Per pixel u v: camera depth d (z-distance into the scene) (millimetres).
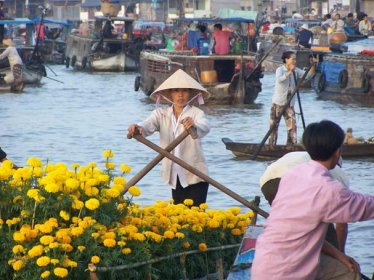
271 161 33906
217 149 37344
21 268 13562
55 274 13344
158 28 140000
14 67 67500
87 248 13758
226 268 15641
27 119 48969
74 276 13695
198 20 74250
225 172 31609
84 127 45156
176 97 17688
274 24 124188
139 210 15305
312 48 79000
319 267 11922
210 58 58375
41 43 105125
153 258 14336
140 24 139750
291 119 34625
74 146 38125
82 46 98000
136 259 14039
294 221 11328
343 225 12969
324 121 11820
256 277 11531
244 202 15484
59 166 14734
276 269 11383
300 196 11336
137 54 95688
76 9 187625
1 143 39125
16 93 66938
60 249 13586
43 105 57750
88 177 14469
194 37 62906
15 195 14266
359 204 11234
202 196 17812
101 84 76812
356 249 20625
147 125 17641
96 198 14258
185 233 14914
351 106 57031
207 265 15242
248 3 151250
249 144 34438
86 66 96500
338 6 154250
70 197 14047
